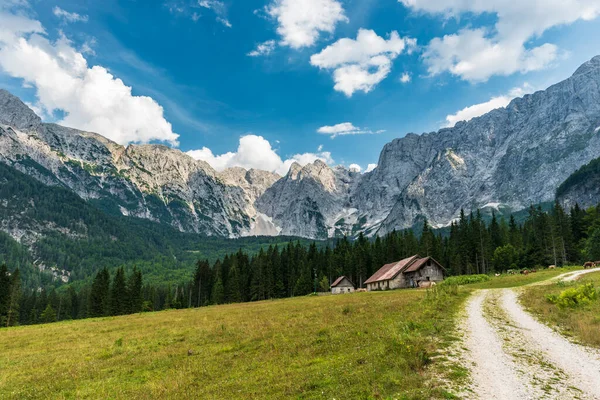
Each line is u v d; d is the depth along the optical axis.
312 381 15.11
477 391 12.84
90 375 21.58
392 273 93.75
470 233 124.38
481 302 38.56
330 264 141.25
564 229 117.62
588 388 13.28
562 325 25.16
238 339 27.97
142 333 37.69
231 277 131.25
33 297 139.62
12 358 29.00
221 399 14.62
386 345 18.72
